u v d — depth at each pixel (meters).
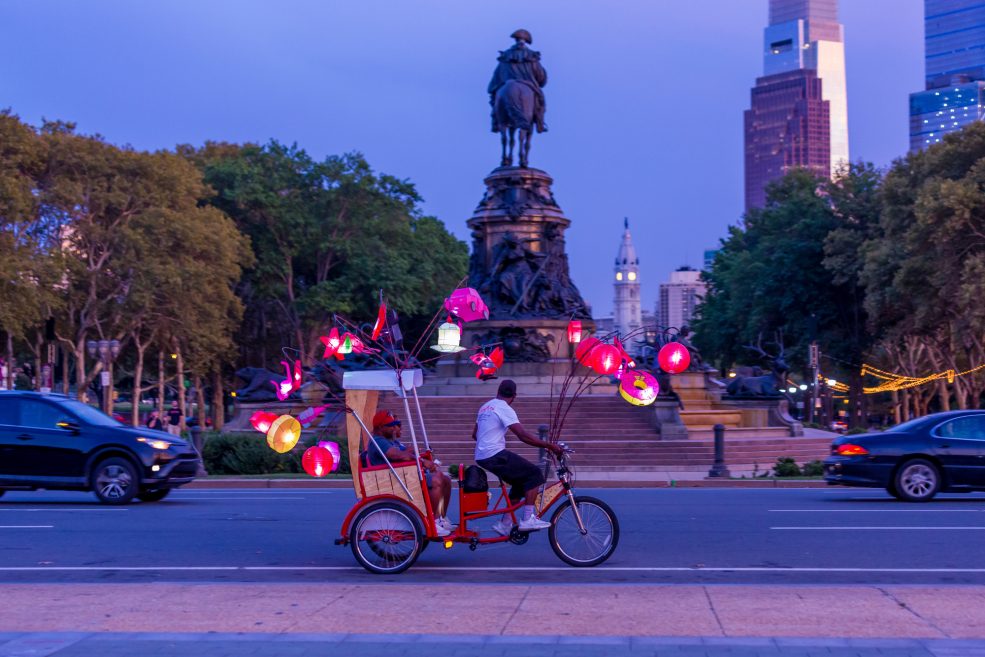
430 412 35.78
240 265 65.94
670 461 31.44
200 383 73.25
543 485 11.88
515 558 12.84
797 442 33.72
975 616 8.82
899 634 8.23
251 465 27.75
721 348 79.44
